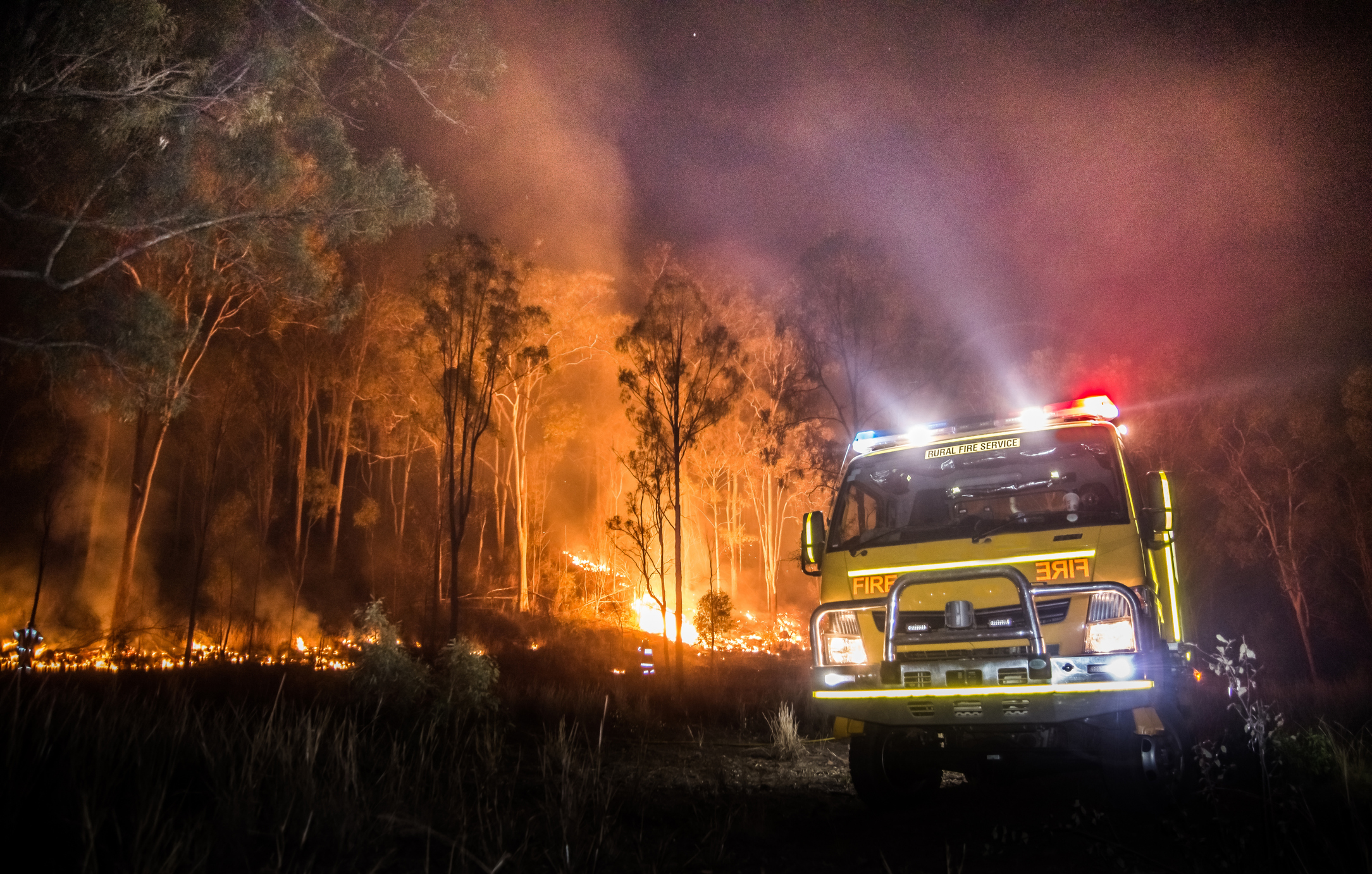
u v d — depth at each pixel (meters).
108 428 35.66
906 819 6.84
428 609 40.88
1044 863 5.32
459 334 29.56
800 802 7.68
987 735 6.86
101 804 4.73
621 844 5.61
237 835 4.59
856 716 6.75
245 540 40.72
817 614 7.18
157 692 7.93
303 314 32.38
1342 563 35.59
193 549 41.53
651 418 24.45
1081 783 8.33
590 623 43.28
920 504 7.90
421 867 4.71
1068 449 7.48
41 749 4.84
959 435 7.90
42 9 12.92
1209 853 5.38
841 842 5.95
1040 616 6.41
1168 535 6.77
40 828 4.32
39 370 15.47
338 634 35.56
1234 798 6.92
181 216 14.37
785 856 5.59
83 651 23.64
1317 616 35.00
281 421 39.56
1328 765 6.98
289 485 43.62
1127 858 5.32
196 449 35.53
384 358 42.28
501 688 14.57
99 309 13.95
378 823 5.12
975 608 6.56
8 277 13.88
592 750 10.16
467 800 6.32
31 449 31.28
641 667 23.59
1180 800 6.54
